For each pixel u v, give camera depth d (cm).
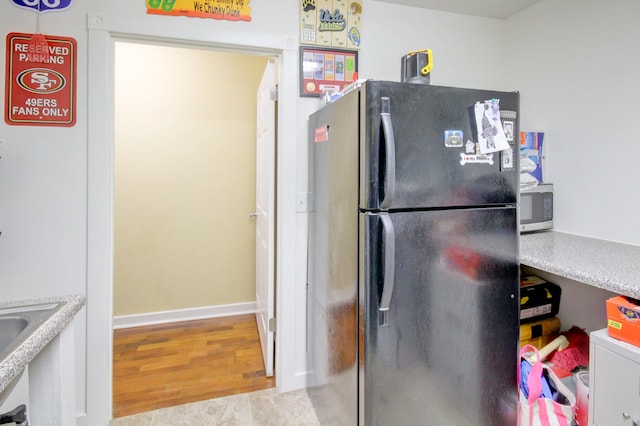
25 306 106
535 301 199
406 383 137
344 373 150
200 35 179
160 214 299
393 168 125
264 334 237
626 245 179
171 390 207
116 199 289
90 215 170
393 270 128
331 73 203
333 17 202
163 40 180
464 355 146
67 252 169
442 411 144
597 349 125
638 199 175
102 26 167
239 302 323
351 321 142
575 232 205
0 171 160
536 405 152
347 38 205
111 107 175
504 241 149
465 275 143
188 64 298
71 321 108
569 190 207
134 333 282
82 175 169
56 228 168
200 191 307
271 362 221
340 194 152
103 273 173
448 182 138
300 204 204
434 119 134
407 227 133
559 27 208
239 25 186
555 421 147
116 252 291
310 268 201
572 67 202
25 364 79
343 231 149
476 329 147
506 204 149
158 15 174
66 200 168
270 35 191
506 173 148
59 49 164
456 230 140
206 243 312
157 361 240
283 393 205
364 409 134
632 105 175
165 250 302
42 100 163
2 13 158
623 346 117
